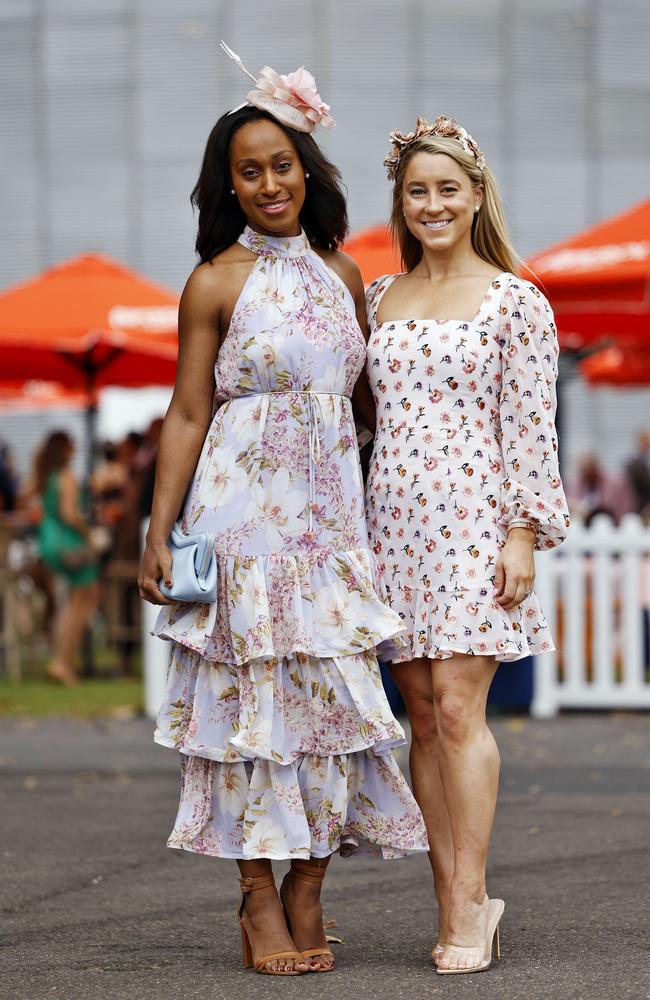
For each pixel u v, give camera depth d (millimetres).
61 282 13188
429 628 4395
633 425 21562
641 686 10781
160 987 4148
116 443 16969
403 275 4652
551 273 10617
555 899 5223
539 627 4500
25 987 4176
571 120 21250
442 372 4410
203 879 5691
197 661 4465
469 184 4531
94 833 6574
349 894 5441
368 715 4336
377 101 20906
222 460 4414
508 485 4406
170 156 21328
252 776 4375
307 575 4375
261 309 4379
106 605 13539
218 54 21094
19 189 21578
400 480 4430
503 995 3996
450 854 4523
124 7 21250
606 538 10781
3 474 18094
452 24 20984
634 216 11172
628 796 7316
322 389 4406
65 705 11383
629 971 4234
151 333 12539
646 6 21344
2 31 21531
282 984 4160
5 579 13234
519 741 9312
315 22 20875
